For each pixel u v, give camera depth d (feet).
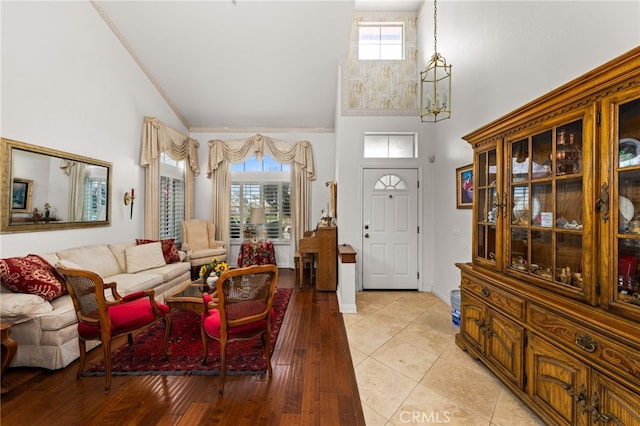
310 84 16.16
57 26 9.77
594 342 4.15
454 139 11.49
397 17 14.85
